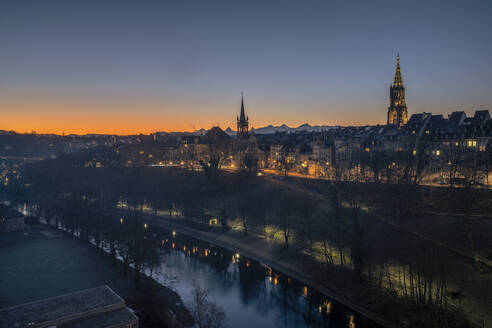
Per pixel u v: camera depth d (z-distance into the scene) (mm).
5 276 110938
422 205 130000
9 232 168000
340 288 99625
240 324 86188
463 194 110812
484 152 143375
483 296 80500
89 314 71750
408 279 92625
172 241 151125
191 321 85500
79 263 122250
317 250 120812
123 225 141250
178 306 92562
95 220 146000
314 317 89188
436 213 120812
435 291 85625
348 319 87188
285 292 103312
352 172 190625
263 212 156375
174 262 126688
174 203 197625
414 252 98812
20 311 71875
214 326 82938
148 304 90500
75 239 153250
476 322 74500
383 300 89250
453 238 103875
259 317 89500
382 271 96812
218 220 168375
